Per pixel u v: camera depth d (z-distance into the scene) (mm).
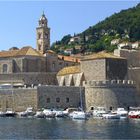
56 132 106375
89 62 177875
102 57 173875
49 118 151375
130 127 118062
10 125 124500
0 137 97250
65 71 189875
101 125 124312
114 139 93000
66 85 182500
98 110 160125
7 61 196500
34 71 198000
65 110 160875
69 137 96562
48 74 190625
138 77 183750
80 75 179375
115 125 124000
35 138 95188
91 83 167250
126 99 167750
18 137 97125
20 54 196000
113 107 164500
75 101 167000
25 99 164125
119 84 166750
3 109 167250
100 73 174250
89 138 94625
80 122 134750
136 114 152250
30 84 186875
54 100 164250
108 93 164875
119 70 177250
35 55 198750
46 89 163500
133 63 195875
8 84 180375
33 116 156875
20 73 189000
